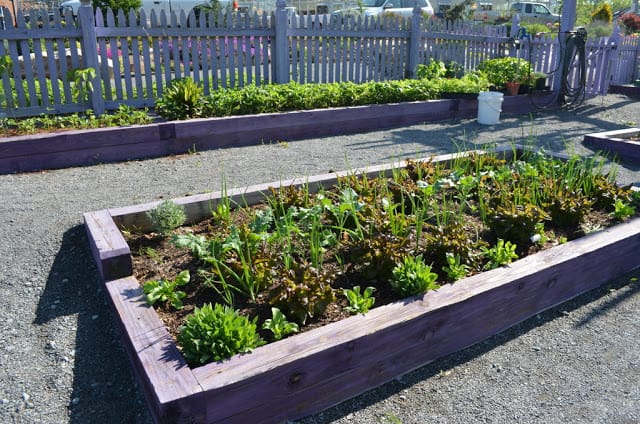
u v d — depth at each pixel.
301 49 9.44
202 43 8.34
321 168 6.04
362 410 2.58
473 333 3.06
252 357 2.35
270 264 3.18
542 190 4.55
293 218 4.00
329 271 3.08
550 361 2.98
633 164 6.79
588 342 3.15
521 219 3.77
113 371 2.82
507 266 3.30
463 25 11.86
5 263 3.73
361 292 3.13
